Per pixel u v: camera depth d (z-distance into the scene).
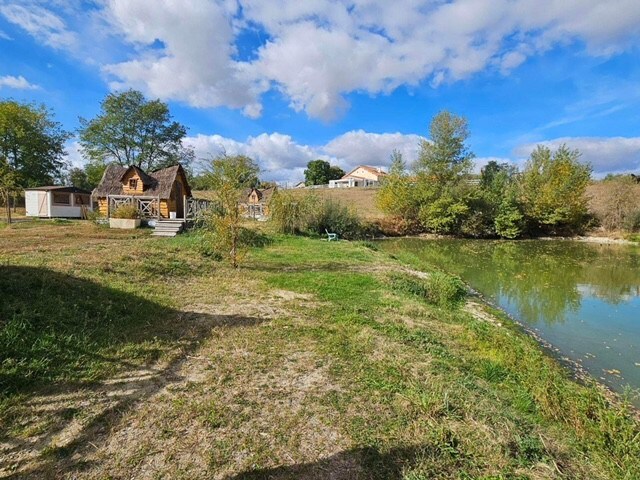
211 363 3.99
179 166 22.44
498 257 18.08
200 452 2.58
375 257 13.37
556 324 7.66
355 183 71.56
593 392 3.83
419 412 3.21
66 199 23.95
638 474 2.59
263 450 2.63
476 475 2.47
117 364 3.78
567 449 2.90
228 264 9.65
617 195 28.08
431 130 28.25
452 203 27.66
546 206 27.52
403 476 2.43
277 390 3.50
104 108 34.00
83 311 4.86
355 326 5.43
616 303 9.42
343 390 3.56
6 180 16.80
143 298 5.86
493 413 3.27
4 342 3.63
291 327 5.23
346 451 2.66
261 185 20.41
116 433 2.74
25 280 5.19
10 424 2.72
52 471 2.33
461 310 7.71
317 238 19.48
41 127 34.38
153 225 17.27
